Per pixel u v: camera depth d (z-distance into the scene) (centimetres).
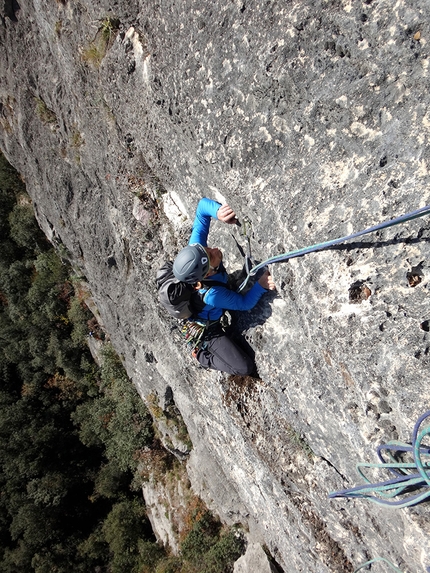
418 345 272
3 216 1478
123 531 1258
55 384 1504
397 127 271
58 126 927
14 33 888
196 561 992
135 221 632
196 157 449
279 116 325
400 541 365
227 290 380
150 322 867
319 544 503
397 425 300
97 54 611
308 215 309
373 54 272
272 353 427
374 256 284
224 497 932
